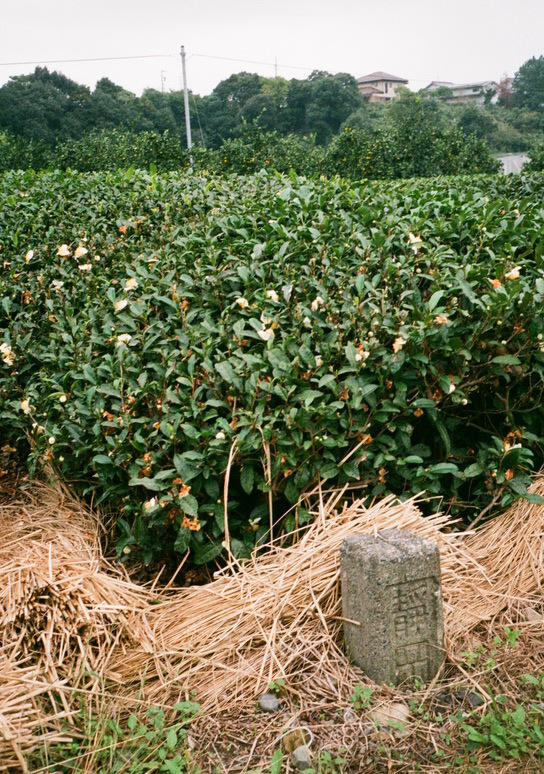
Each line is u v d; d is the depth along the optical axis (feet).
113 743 7.43
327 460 10.27
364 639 8.35
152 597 9.59
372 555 8.15
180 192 19.62
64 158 55.98
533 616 9.27
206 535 10.11
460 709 8.00
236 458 9.78
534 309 10.73
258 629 8.84
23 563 9.30
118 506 11.07
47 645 8.11
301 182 19.45
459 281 10.88
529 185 23.54
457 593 9.51
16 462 13.51
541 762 7.28
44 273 15.39
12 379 12.85
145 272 13.39
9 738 7.01
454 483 10.89
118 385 10.59
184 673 8.46
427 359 10.31
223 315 11.80
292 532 9.79
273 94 225.35
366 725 7.81
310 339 11.00
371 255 12.76
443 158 63.82
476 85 429.79
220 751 7.58
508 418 11.33
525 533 10.37
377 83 379.55
